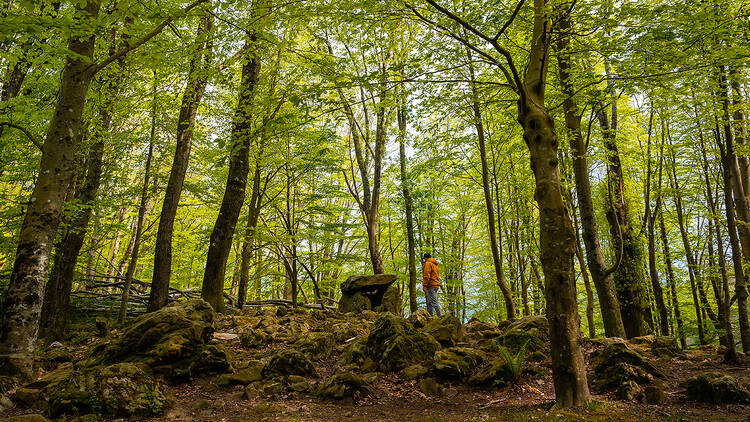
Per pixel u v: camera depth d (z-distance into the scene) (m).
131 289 14.42
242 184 10.87
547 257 4.69
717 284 12.87
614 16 5.63
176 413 4.61
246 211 16.91
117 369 4.75
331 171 14.48
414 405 4.96
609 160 11.54
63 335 9.15
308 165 13.69
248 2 6.47
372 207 14.66
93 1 6.17
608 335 8.73
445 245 23.84
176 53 7.38
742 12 6.43
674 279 15.40
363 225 21.42
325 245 18.16
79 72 6.32
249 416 4.53
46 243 5.82
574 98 7.78
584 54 7.12
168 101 10.08
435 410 4.75
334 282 20.22
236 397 5.21
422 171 14.01
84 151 9.74
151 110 10.51
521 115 5.15
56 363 6.79
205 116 12.23
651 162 13.27
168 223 10.52
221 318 9.55
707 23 5.59
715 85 6.66
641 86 6.49
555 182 4.84
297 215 17.77
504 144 13.66
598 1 5.66
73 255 9.59
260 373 5.89
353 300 12.55
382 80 6.55
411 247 15.22
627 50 5.90
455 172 14.78
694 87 6.67
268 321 9.03
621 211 11.55
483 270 24.41
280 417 4.47
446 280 21.03
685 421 3.96
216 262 10.57
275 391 5.36
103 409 4.35
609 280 8.93
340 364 6.61
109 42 8.08
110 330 9.05
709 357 6.98
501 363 5.71
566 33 5.75
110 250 22.20
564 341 4.46
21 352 5.45
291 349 6.35
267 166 14.06
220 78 7.92
